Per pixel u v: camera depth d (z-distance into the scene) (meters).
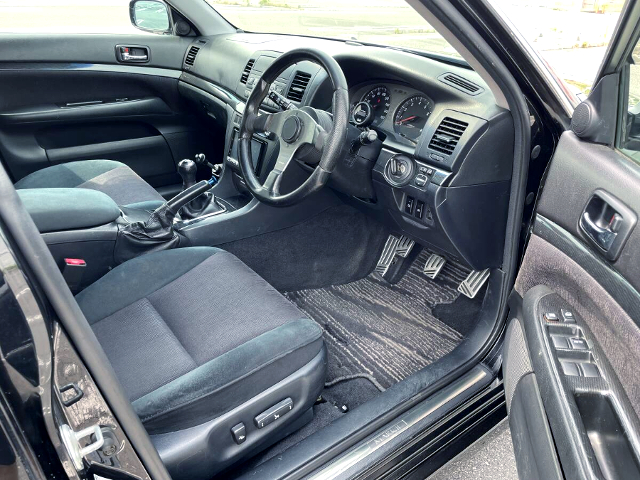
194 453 1.05
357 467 1.21
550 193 1.23
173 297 1.36
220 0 2.42
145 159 2.65
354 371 1.80
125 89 2.53
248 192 2.05
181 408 1.03
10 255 0.54
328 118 1.61
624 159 1.05
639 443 0.87
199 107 2.58
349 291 2.18
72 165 2.07
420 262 2.21
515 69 1.28
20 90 2.30
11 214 0.57
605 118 1.08
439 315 2.02
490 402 1.47
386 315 2.04
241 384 1.09
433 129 1.54
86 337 0.64
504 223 1.58
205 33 2.61
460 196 1.51
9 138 2.31
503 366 1.38
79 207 1.46
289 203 1.53
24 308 0.56
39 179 1.98
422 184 1.56
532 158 1.40
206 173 2.80
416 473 1.34
